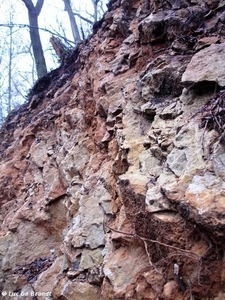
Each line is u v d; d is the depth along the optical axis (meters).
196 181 2.03
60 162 4.87
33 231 4.70
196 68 2.75
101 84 4.36
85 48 6.46
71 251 3.24
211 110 2.43
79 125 4.89
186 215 1.94
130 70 4.21
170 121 2.81
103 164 3.87
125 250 2.60
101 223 3.22
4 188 6.22
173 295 1.96
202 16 3.55
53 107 6.45
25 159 6.25
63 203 4.50
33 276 4.12
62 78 7.49
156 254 2.23
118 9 5.58
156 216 2.12
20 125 8.01
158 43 3.91
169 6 4.06
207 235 1.87
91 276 2.88
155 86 3.28
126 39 4.73
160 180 2.32
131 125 3.30
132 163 2.84
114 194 3.17
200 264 1.86
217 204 1.81
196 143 2.31
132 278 2.33
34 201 5.03
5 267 4.47
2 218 5.70
